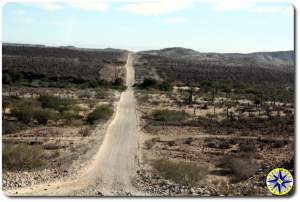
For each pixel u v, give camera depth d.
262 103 68.69
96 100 66.69
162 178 19.56
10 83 89.56
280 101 73.19
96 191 16.66
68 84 97.31
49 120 42.75
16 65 125.94
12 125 36.56
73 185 17.62
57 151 26.80
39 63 140.50
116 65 169.50
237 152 29.45
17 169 20.22
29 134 34.53
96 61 176.62
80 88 91.44
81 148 28.12
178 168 20.45
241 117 49.97
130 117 48.41
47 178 18.64
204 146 31.77
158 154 27.55
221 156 27.66
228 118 49.31
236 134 37.84
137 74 140.12
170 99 73.69
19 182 17.53
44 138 32.81
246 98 78.06
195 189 17.62
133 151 27.94
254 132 38.84
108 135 35.09
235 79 136.75
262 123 44.28
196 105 64.12
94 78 115.44
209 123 44.12
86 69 139.12
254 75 153.50
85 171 20.69
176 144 32.12
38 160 22.16
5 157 20.70
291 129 39.97
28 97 63.41
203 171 21.38
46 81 100.06
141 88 102.19
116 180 18.95
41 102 52.28
